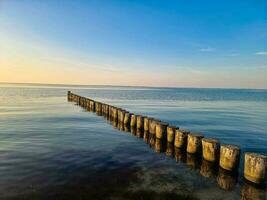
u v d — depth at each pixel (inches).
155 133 617.3
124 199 290.2
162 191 316.2
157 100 2527.1
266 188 342.6
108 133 684.1
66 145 536.7
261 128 874.1
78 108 1347.2
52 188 315.6
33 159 432.1
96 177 354.3
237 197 314.0
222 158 402.3
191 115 1215.6
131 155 475.5
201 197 306.8
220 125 915.4
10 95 2561.5
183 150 506.6
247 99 3312.0
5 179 342.0
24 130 697.6
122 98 2790.4
